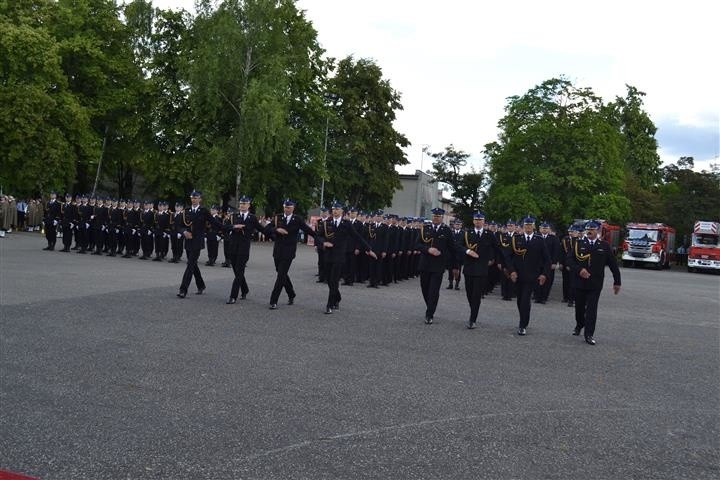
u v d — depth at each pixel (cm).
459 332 1145
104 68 4188
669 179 7169
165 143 4566
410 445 543
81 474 455
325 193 5356
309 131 4700
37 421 557
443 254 1230
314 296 1543
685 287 2911
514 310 1582
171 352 837
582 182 4372
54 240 2430
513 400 702
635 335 1252
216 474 464
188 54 4366
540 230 1811
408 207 7612
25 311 1065
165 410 604
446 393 714
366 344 970
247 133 4000
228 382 708
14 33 3544
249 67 4275
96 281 1518
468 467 502
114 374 717
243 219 1327
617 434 605
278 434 554
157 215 2327
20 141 3547
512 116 4634
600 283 1134
